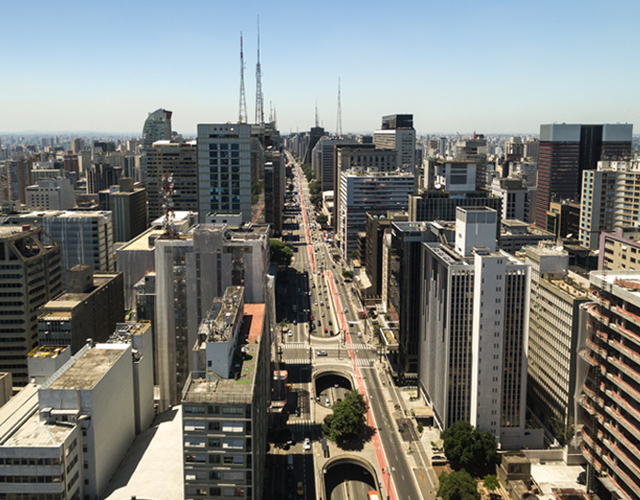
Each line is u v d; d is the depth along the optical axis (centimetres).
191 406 14838
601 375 16925
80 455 15712
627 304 15700
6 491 14488
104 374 16800
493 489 19200
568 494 17988
